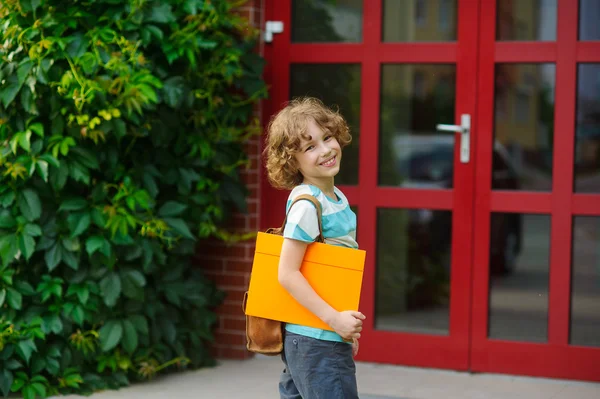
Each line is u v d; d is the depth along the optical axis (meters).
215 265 5.39
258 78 5.14
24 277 4.63
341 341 2.93
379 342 5.21
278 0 5.29
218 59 4.98
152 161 4.90
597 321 4.82
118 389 4.70
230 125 5.18
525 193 4.88
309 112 2.99
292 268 2.88
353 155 5.22
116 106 4.48
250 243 5.31
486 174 4.96
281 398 3.18
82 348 4.65
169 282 4.92
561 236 4.84
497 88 4.93
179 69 4.93
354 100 5.20
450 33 5.00
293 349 2.94
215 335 5.41
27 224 4.46
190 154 4.95
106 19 4.64
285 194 5.33
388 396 4.59
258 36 5.28
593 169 4.80
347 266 2.89
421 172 5.10
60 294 4.52
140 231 4.64
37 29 4.44
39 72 4.37
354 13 5.18
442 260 5.08
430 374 5.03
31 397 4.45
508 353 4.96
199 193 5.02
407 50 5.07
